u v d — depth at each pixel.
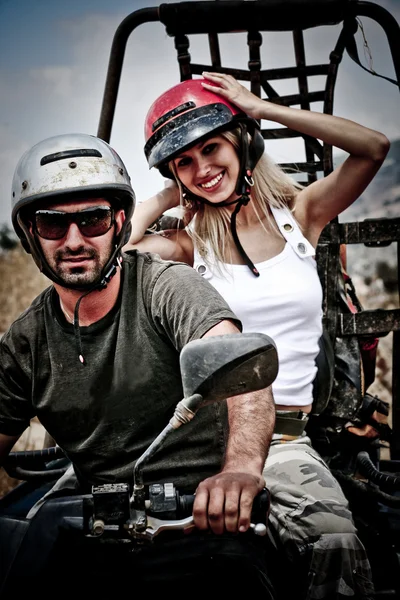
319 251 2.37
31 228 1.52
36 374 1.60
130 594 1.28
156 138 2.18
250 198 2.20
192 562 1.27
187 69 2.45
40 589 1.22
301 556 1.76
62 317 1.58
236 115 2.17
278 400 2.08
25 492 2.21
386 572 1.98
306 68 2.48
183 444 1.56
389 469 2.33
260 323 2.11
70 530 1.22
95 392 1.56
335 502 1.81
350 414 2.25
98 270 1.50
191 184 2.17
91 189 1.48
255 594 1.28
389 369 4.51
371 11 2.39
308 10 2.39
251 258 2.18
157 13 2.44
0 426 1.66
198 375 1.11
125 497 1.16
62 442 1.62
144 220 2.30
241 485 1.20
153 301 1.54
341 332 2.33
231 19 2.41
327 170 2.46
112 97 2.54
